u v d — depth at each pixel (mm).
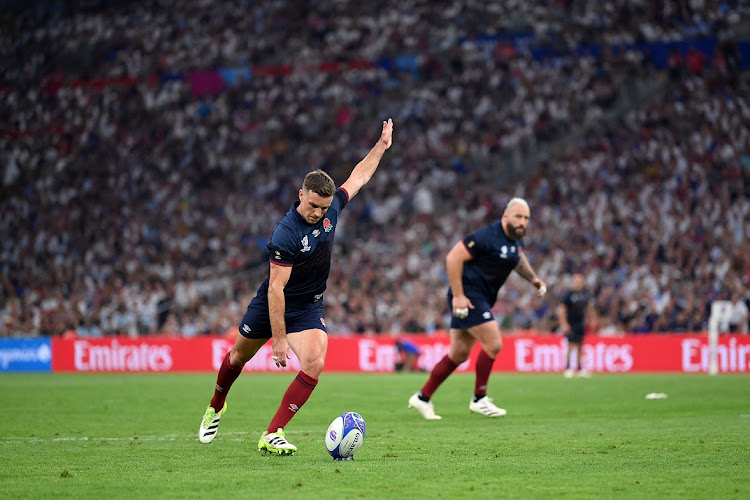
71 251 113688
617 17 123250
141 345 86812
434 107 122188
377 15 134625
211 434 28078
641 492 18625
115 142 127438
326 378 69938
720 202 96312
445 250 100875
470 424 34188
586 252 92750
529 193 106688
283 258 24000
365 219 112500
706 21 119312
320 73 129875
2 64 135250
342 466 22594
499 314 87312
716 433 29344
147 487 19719
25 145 128125
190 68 133375
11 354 90750
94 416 39000
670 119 109062
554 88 119562
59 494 18953
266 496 18438
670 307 82375
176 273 106312
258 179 120125
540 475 20984
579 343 71375
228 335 87375
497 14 128875
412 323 87625
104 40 137750
